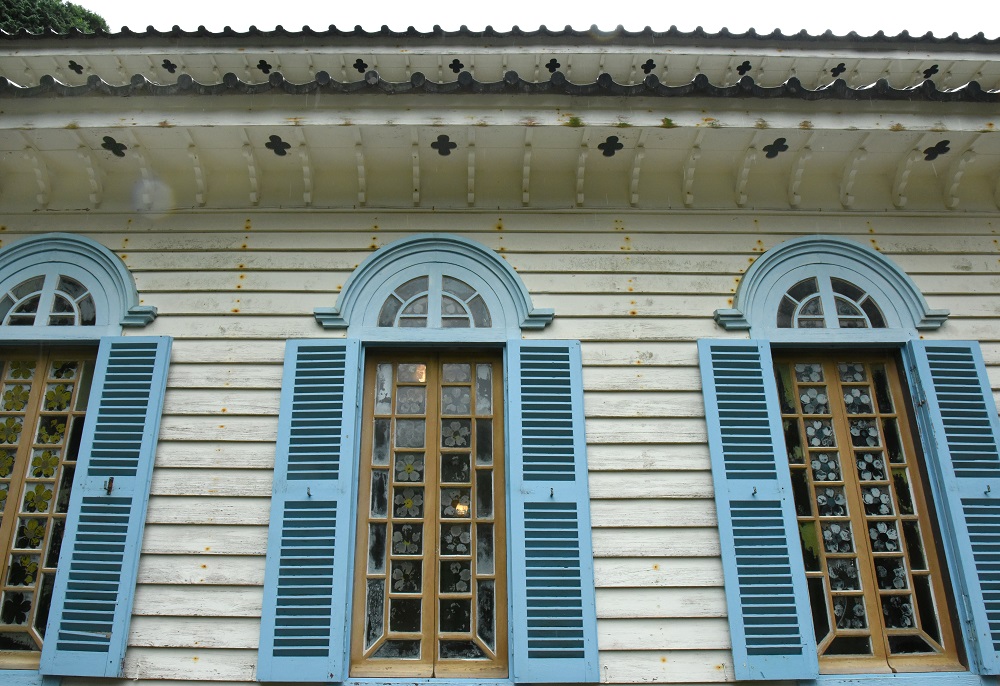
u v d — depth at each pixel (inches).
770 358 146.6
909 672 127.6
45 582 133.6
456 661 128.8
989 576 131.3
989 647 126.2
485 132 151.3
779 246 158.9
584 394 144.3
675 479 138.1
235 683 123.2
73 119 147.2
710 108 149.9
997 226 165.9
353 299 151.6
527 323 149.2
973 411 143.8
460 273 154.9
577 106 149.3
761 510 134.6
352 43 183.8
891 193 167.3
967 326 154.5
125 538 130.6
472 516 137.6
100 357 143.6
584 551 130.8
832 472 142.9
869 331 151.1
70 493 137.1
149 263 155.6
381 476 139.9
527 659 123.6
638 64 192.1
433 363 149.6
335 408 140.1
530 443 138.3
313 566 128.8
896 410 148.6
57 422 145.2
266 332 149.2
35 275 154.3
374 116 147.9
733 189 165.5
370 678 124.5
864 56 187.5
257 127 148.6
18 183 163.6
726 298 154.9
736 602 127.9
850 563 136.9
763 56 188.7
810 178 168.2
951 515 135.3
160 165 161.3
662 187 165.3
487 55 186.7
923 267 160.2
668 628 127.3
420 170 161.5
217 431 140.6
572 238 159.3
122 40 182.2
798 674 123.6
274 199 162.2
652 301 153.6
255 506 134.8
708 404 142.4
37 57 183.6
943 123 150.6
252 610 127.6
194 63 187.9
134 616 127.0
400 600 132.4
